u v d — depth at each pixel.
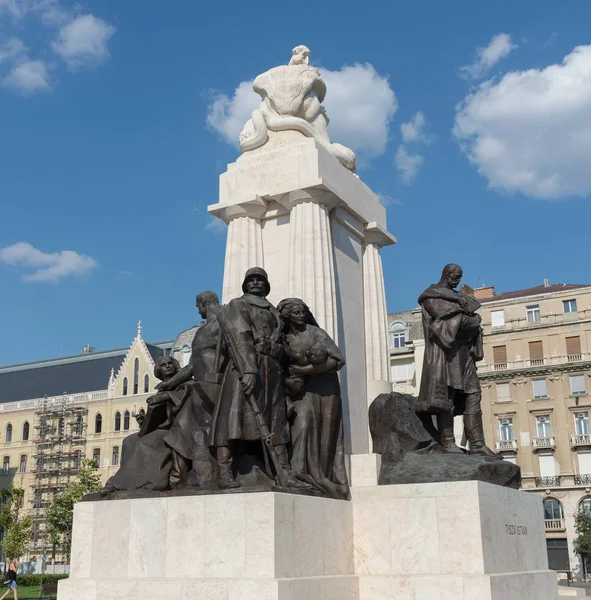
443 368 8.31
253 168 9.50
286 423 6.95
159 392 7.62
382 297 10.09
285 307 7.42
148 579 6.33
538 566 8.29
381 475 7.68
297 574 6.27
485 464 7.52
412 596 6.85
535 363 43.47
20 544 46.47
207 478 6.81
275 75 10.08
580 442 41.28
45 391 60.44
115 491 6.98
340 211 9.59
